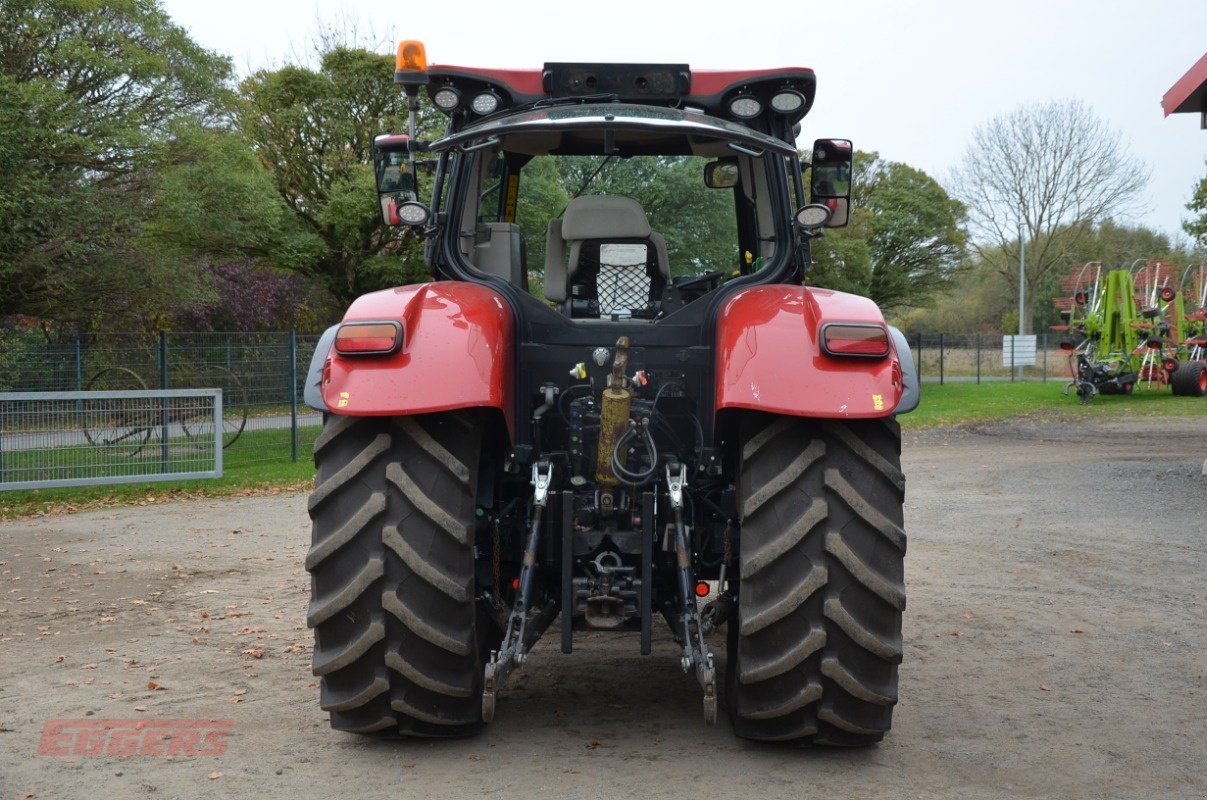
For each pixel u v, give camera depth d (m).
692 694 4.43
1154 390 29.45
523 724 4.01
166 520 10.29
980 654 5.09
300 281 33.31
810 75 4.12
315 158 25.38
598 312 4.41
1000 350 48.88
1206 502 10.34
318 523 3.49
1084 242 50.56
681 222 4.40
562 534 3.64
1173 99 12.09
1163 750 3.71
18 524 10.12
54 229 15.63
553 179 4.39
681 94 4.16
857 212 38.97
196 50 18.06
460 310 3.53
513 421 3.80
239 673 4.77
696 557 4.04
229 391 15.33
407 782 3.39
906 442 18.08
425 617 3.41
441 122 25.09
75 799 3.26
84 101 16.36
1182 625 5.66
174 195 16.61
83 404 12.36
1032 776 3.45
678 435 3.98
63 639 5.45
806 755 3.64
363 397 3.33
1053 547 8.10
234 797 3.27
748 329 3.43
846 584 3.36
